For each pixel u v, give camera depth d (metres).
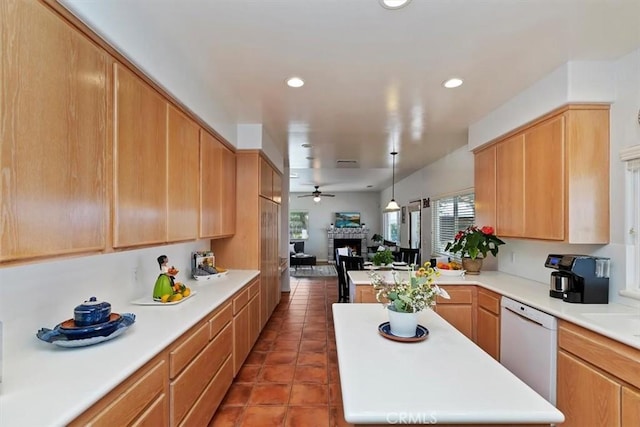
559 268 2.50
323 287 7.43
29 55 1.13
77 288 1.82
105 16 1.47
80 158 1.38
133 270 2.38
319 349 3.80
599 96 2.36
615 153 2.37
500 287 2.96
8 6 1.06
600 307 2.26
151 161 1.96
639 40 2.08
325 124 3.81
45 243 1.20
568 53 2.25
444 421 1.03
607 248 2.42
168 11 1.76
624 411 1.67
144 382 1.44
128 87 1.72
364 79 2.62
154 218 2.00
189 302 2.38
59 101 1.27
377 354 1.50
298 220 12.85
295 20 1.85
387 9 1.76
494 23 1.89
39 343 1.53
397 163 6.33
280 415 2.52
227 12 1.77
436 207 6.16
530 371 2.39
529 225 2.85
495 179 3.39
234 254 3.95
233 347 2.85
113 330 1.60
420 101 3.08
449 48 2.16
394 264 4.54
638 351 1.61
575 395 2.00
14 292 1.44
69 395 1.11
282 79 2.62
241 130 3.86
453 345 1.61
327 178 8.70
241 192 3.93
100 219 1.51
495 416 1.04
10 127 1.06
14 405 1.05
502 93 2.90
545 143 2.65
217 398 2.41
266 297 4.46
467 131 4.07
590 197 2.41
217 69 2.45
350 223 12.80
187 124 2.50
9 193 1.06
